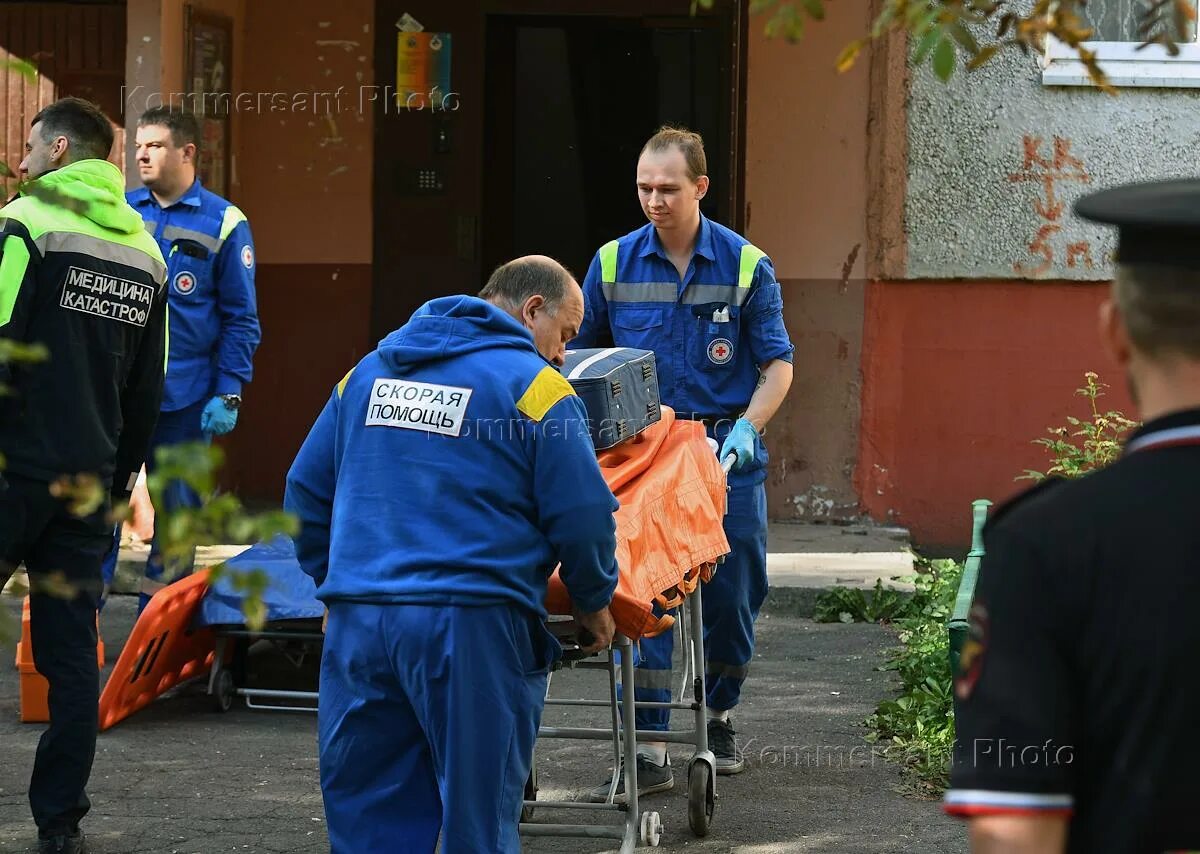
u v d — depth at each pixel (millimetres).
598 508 9391
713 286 14711
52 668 12016
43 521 11758
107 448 12086
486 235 28547
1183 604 4598
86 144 12023
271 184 27641
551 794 14328
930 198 25812
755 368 15031
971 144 25672
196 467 4812
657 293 14820
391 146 27688
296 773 14773
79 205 5867
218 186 26234
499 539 9305
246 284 19109
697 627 13289
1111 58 25484
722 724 15000
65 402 11750
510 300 10586
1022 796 4609
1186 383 4812
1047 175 25688
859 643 20688
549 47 30891
